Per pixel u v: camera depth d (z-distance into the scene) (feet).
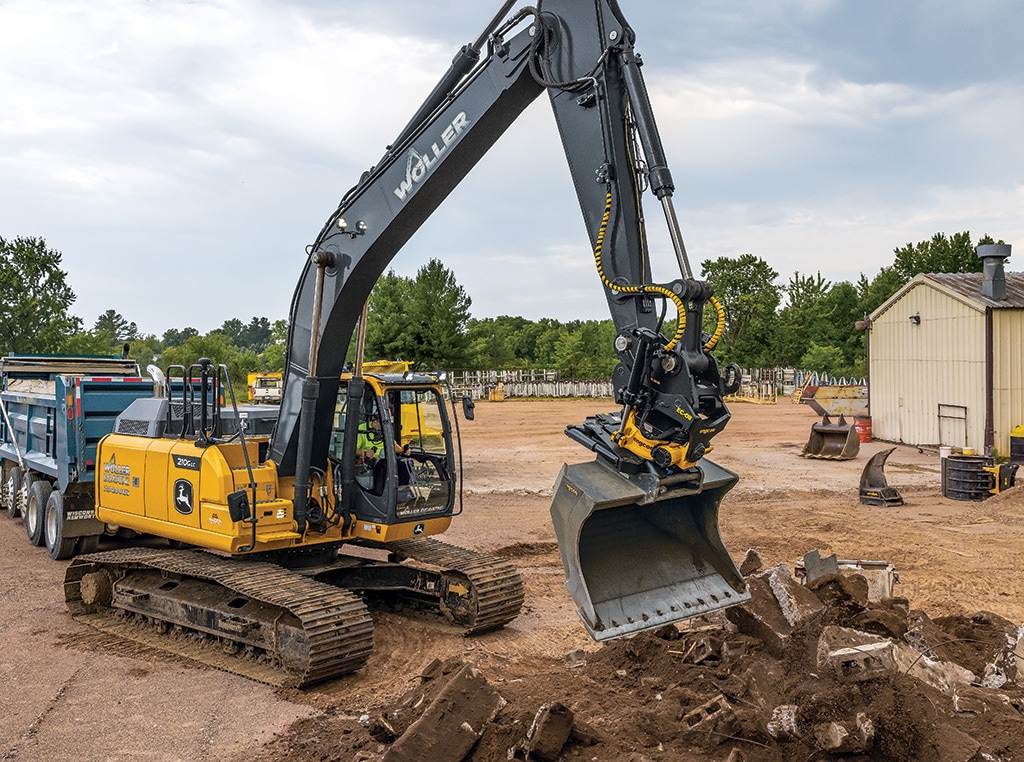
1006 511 51.06
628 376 19.12
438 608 30.86
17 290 168.96
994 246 75.72
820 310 240.32
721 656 22.24
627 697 21.34
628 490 18.52
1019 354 74.69
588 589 19.53
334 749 19.65
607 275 20.22
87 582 31.09
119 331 456.04
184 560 28.96
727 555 21.03
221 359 223.30
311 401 27.45
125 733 21.34
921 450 81.87
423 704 19.89
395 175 25.57
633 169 20.31
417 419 30.91
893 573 27.68
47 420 42.96
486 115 23.34
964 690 19.54
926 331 83.71
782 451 83.46
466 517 51.70
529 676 23.85
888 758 16.39
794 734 17.39
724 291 246.27
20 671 25.98
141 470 31.50
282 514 28.02
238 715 22.43
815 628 20.75
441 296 169.58
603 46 20.66
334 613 24.45
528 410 145.28
